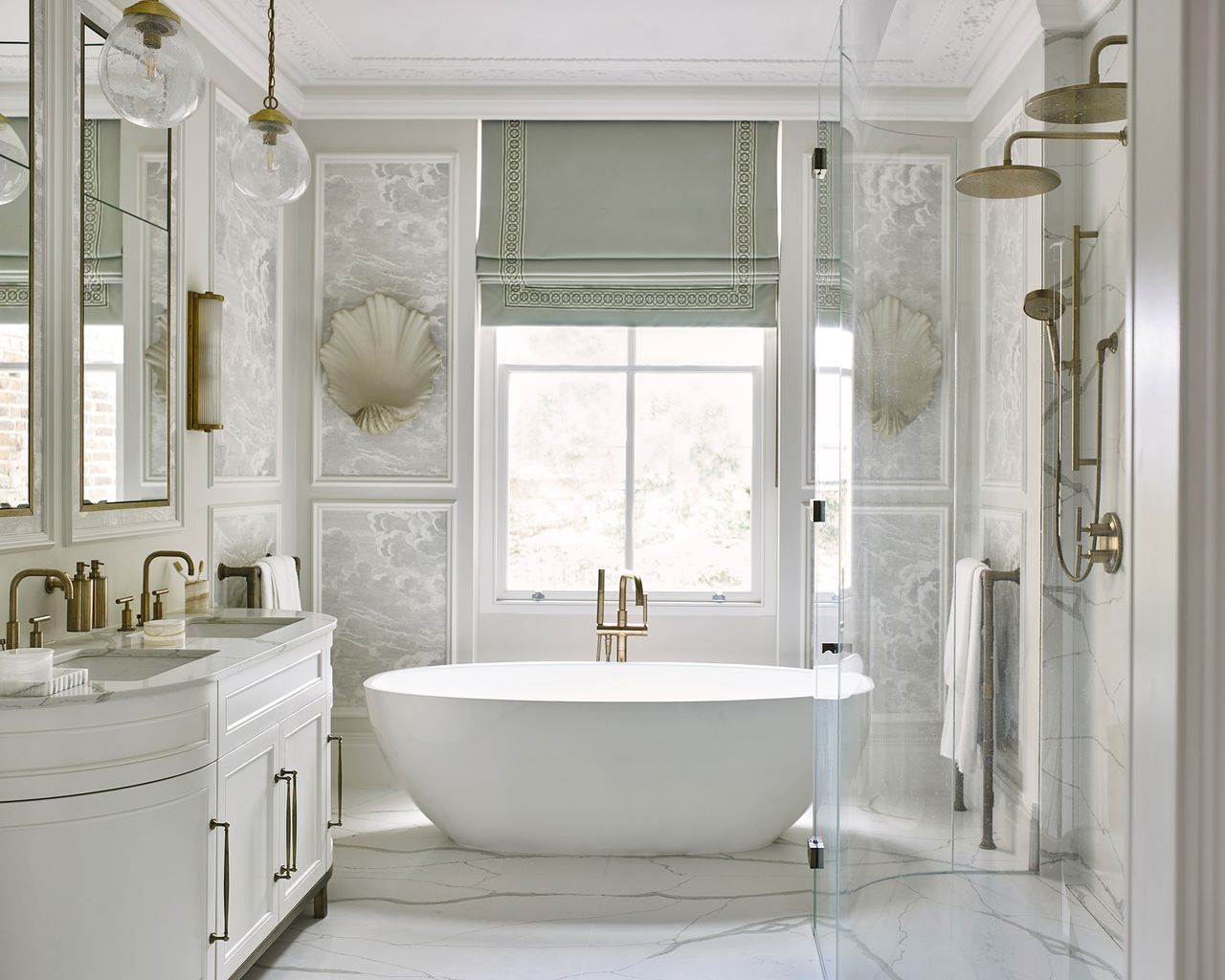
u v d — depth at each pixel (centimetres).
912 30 191
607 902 312
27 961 195
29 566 260
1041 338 148
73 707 197
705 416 462
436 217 444
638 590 425
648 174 445
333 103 442
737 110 439
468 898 315
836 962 248
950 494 177
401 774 353
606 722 333
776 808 347
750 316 443
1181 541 89
